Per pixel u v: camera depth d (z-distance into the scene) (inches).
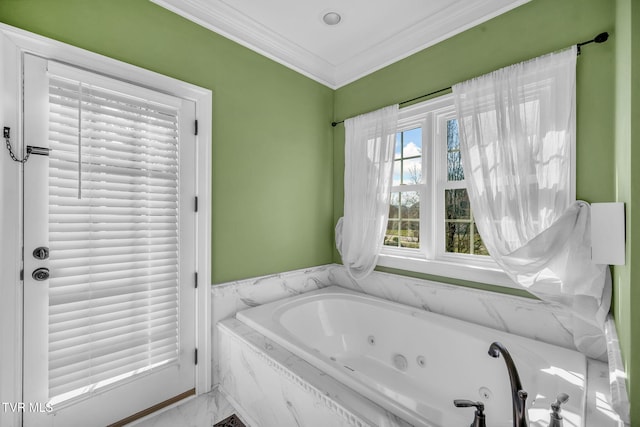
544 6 61.2
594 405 40.4
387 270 89.6
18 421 48.9
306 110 98.3
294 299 87.6
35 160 50.2
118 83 58.8
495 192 63.6
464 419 59.2
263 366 57.1
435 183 81.0
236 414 64.5
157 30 65.3
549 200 57.5
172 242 66.5
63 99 53.2
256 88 84.4
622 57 39.9
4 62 47.6
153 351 63.9
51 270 51.6
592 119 55.0
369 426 37.0
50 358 51.8
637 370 31.4
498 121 63.1
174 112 67.3
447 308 74.9
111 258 58.1
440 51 78.2
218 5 71.7
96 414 56.7
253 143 83.7
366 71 95.7
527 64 60.7
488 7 68.0
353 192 95.4
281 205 91.0
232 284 77.7
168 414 64.0
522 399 33.4
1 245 47.3
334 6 72.7
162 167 65.1
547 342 59.8
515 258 59.4
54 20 52.5
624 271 37.8
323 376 48.1
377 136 89.0
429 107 81.0
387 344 78.8
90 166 55.6
